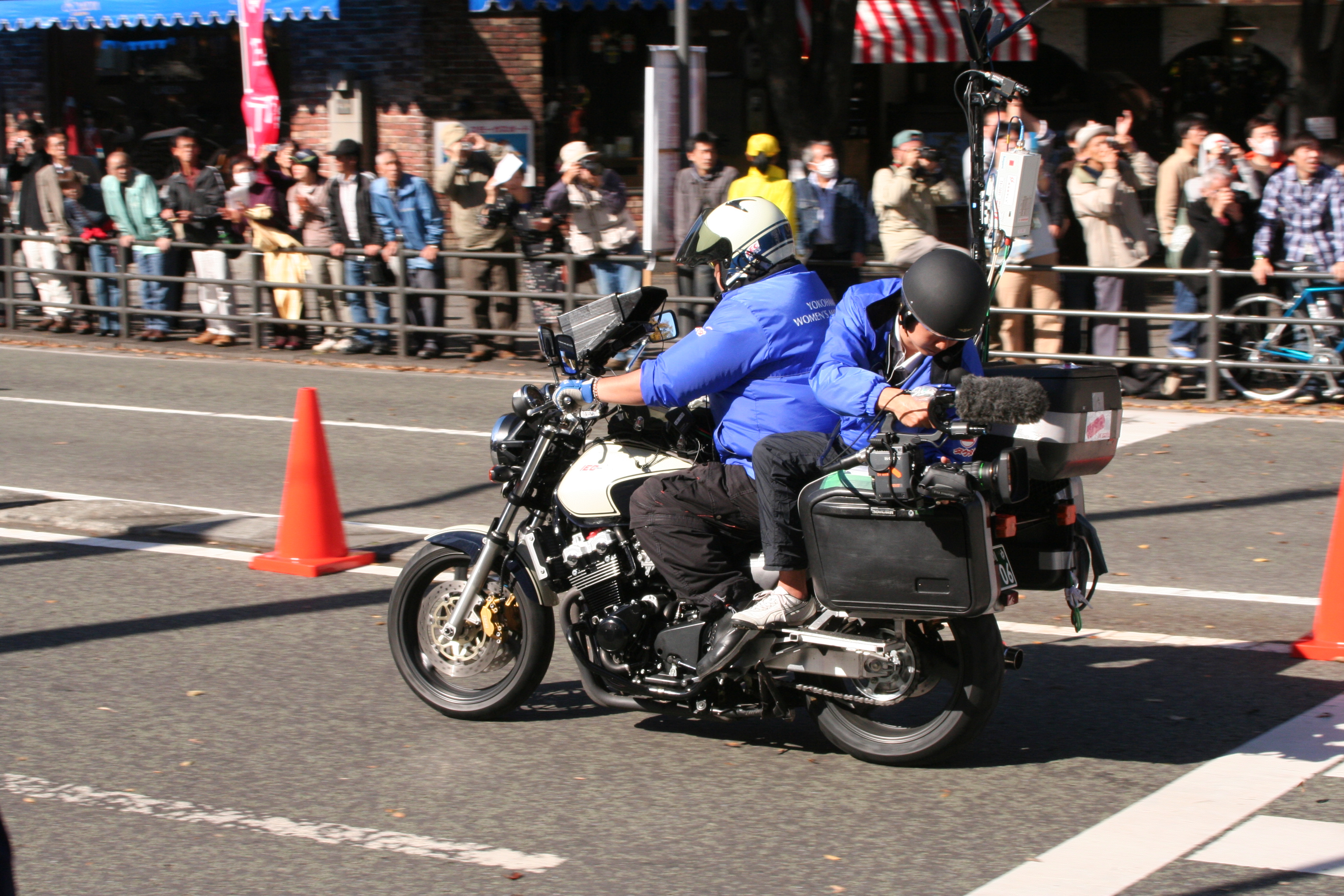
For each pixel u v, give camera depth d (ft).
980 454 22.58
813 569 22.17
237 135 104.53
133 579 36.01
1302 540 38.32
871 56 86.17
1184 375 57.82
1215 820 21.53
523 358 71.72
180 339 80.94
